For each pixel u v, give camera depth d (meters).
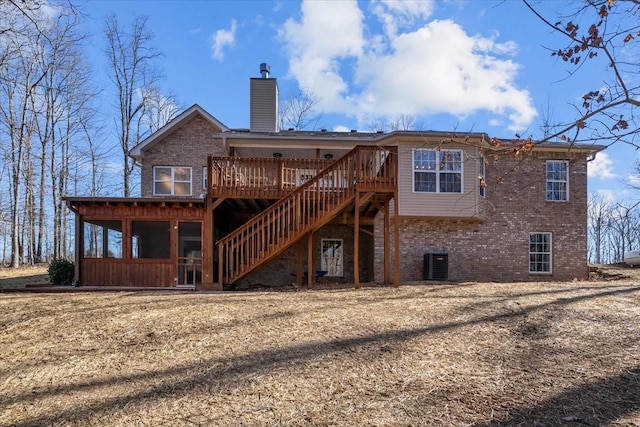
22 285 14.26
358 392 4.38
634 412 3.94
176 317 7.00
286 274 15.00
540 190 14.84
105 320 6.93
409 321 6.66
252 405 4.14
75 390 4.54
